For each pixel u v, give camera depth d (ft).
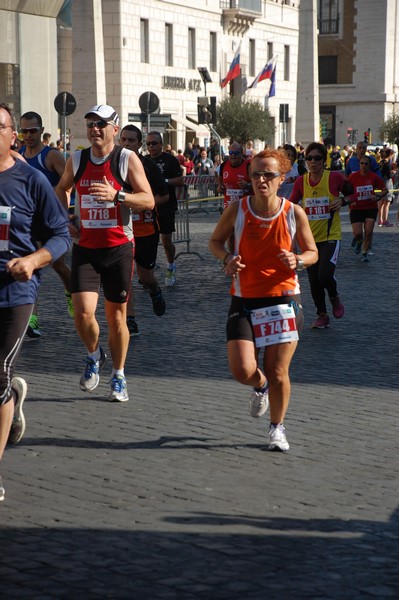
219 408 34.06
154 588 19.15
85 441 29.81
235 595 18.90
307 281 69.05
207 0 235.61
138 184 34.30
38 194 24.63
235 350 28.53
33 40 142.82
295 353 44.04
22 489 25.22
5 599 18.52
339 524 23.11
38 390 36.55
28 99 142.82
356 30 340.39
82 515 23.34
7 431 24.56
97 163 34.30
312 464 27.89
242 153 75.20
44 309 55.88
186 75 229.25
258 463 27.89
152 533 22.21
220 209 146.10
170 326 50.72
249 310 28.63
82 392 36.35
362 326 51.21
